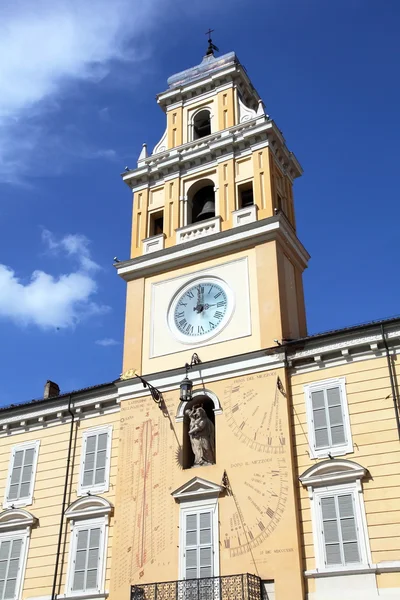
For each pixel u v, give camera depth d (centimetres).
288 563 2345
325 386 2634
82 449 3066
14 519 3022
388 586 2200
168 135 3741
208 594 2362
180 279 3194
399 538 2253
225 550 2466
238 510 2517
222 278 3081
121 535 2692
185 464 2739
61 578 2775
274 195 3250
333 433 2531
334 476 2428
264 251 3030
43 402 3256
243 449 2625
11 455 3234
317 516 2402
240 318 2930
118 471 2842
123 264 3347
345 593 2244
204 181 3469
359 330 2636
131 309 3241
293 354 2731
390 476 2362
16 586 2848
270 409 2656
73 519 2891
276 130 3400
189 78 3903
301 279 3284
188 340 3009
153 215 3531
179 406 2850
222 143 3416
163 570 2536
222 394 2786
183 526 2581
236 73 3703
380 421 2477
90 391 3166
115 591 2595
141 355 3083
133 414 2947
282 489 2478
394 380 2523
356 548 2297
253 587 2317
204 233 3247
